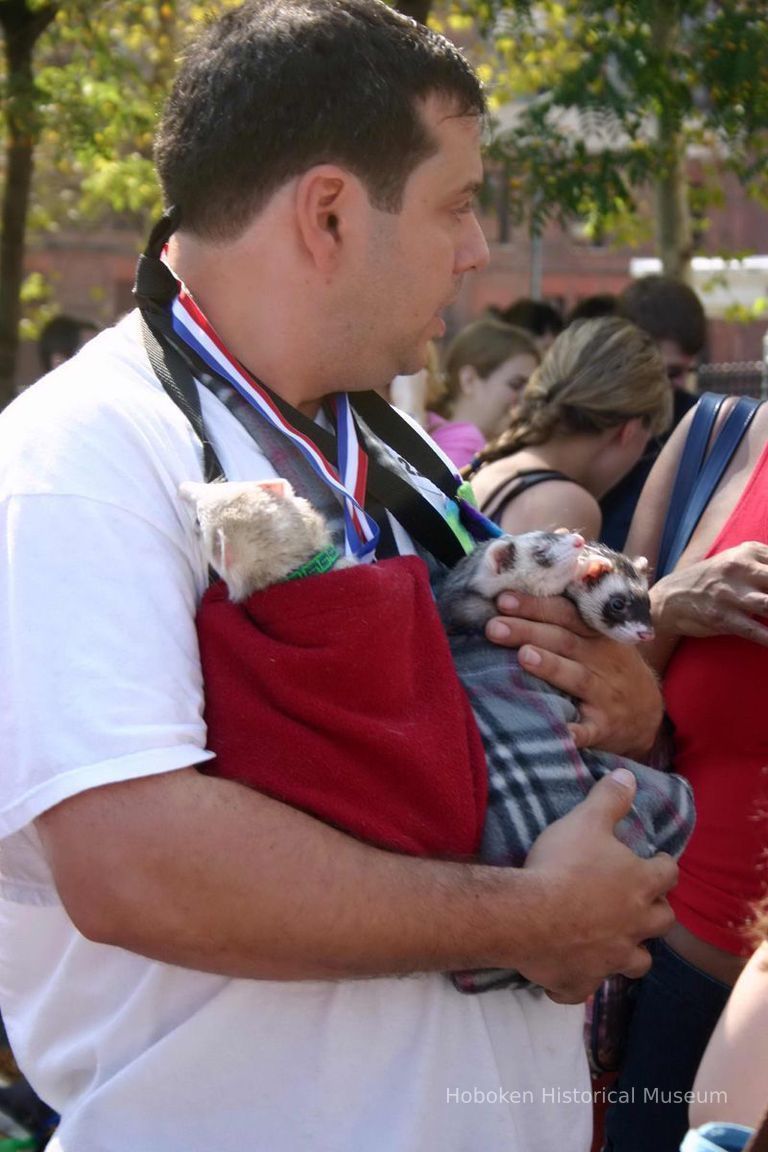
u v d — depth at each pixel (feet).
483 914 6.71
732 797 10.24
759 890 10.05
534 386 15.29
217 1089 6.86
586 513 13.94
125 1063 6.97
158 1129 6.86
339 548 7.30
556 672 7.86
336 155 7.22
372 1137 6.93
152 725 6.32
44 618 6.33
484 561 8.34
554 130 28.71
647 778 7.95
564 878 6.96
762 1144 6.29
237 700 6.63
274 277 7.44
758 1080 7.38
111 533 6.49
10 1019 7.62
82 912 6.33
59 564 6.38
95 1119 6.87
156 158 7.82
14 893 7.08
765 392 45.98
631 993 10.93
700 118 28.89
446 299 7.86
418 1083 6.98
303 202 7.26
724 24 25.34
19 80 31.86
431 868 6.70
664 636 10.68
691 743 10.60
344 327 7.57
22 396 7.16
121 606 6.41
